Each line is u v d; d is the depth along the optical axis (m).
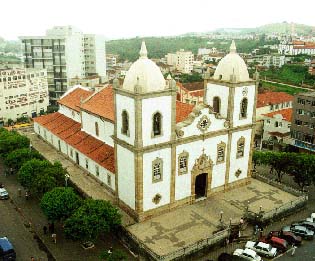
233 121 56.78
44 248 47.56
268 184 62.69
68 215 47.09
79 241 48.78
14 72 111.75
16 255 46.00
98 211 44.81
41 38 131.38
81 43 145.38
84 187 60.75
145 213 50.56
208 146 54.78
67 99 80.62
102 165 58.66
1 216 55.41
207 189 57.06
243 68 56.19
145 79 46.22
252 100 58.25
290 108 101.56
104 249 47.31
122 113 48.84
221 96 56.56
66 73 134.25
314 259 45.84
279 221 54.12
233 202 56.19
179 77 177.25
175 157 51.22
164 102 47.81
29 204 59.28
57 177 55.06
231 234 48.62
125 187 52.06
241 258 43.44
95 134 67.19
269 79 168.00
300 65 190.50
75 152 68.81
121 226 48.00
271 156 64.75
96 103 66.94
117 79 48.84
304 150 83.69
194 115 51.75
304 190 65.06
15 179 68.75
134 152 47.72
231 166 59.09
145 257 44.12
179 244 45.62
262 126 93.44
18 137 71.06
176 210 53.56
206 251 45.97
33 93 119.00
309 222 51.84
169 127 49.34
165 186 51.66
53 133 76.69
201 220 51.03
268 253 45.69
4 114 110.88
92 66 157.25
